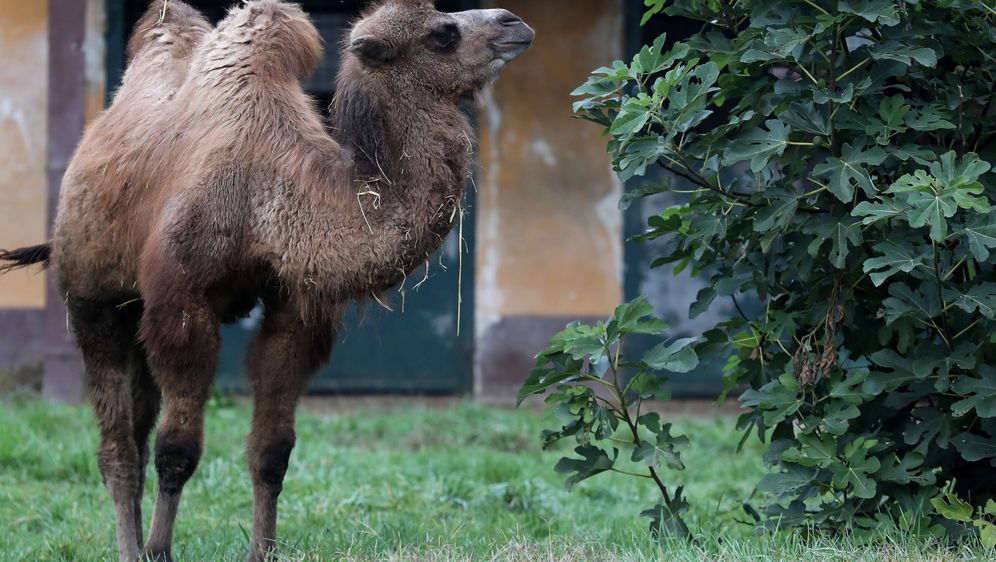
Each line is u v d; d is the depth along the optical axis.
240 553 12.72
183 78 13.91
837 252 11.20
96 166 13.50
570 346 11.91
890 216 10.80
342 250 11.77
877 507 11.46
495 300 30.81
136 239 12.97
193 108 12.71
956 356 11.12
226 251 11.92
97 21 29.80
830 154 12.92
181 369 11.88
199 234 11.88
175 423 11.91
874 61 11.62
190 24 14.71
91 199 13.45
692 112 11.50
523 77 30.69
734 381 13.16
